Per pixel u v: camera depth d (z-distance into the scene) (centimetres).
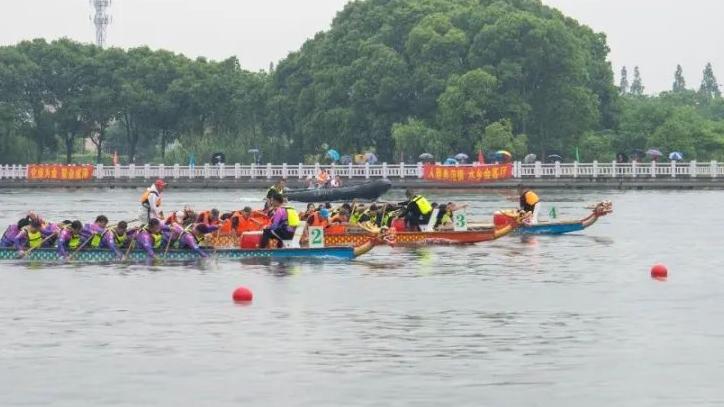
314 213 4862
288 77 14762
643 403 2289
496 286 3744
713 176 11425
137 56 15250
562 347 2758
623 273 4119
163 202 9144
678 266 4362
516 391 2367
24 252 4341
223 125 15125
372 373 2503
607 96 14900
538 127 13388
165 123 15112
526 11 14325
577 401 2302
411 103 13512
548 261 4497
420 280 3878
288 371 2519
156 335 2889
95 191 11744
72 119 14738
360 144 13712
